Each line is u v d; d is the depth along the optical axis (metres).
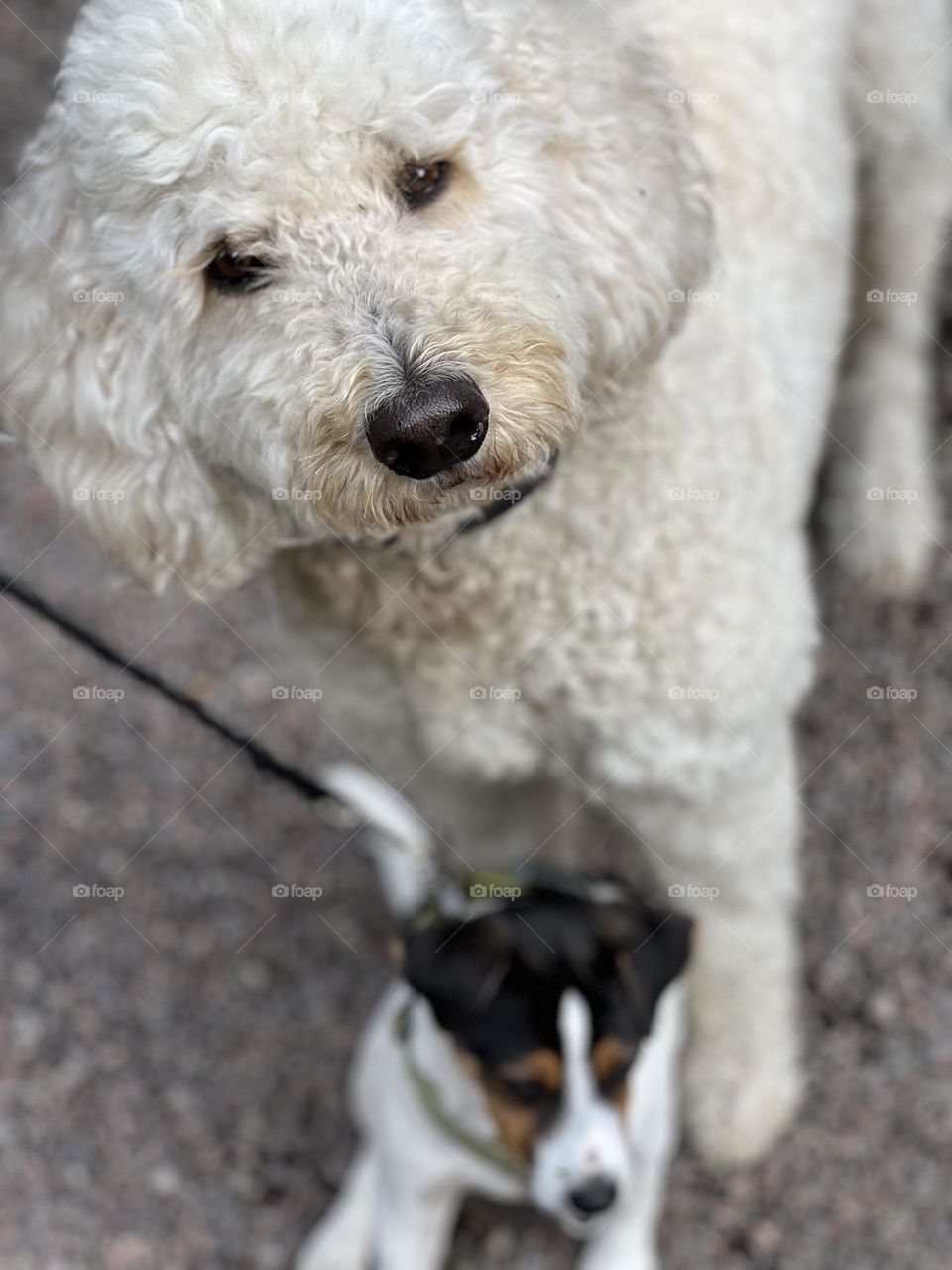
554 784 2.48
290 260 1.74
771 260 2.42
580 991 2.13
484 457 1.69
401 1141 2.29
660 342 2.06
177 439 1.99
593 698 2.12
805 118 2.57
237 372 1.83
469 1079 2.21
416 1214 2.38
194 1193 2.66
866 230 3.12
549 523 2.01
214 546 2.06
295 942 2.96
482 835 2.73
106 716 3.33
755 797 2.31
